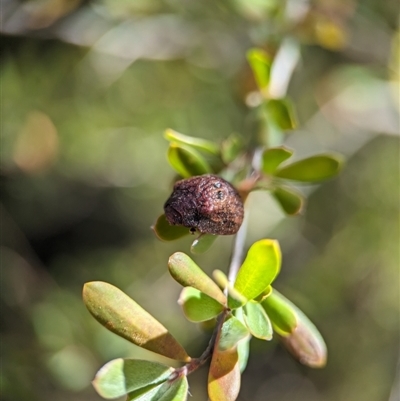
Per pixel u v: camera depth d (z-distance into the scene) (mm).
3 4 309
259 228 425
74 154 425
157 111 414
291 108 200
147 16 332
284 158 179
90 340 366
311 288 434
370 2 350
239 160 190
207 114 413
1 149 386
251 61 205
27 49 370
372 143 425
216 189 160
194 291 156
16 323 381
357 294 438
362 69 363
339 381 457
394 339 433
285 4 255
